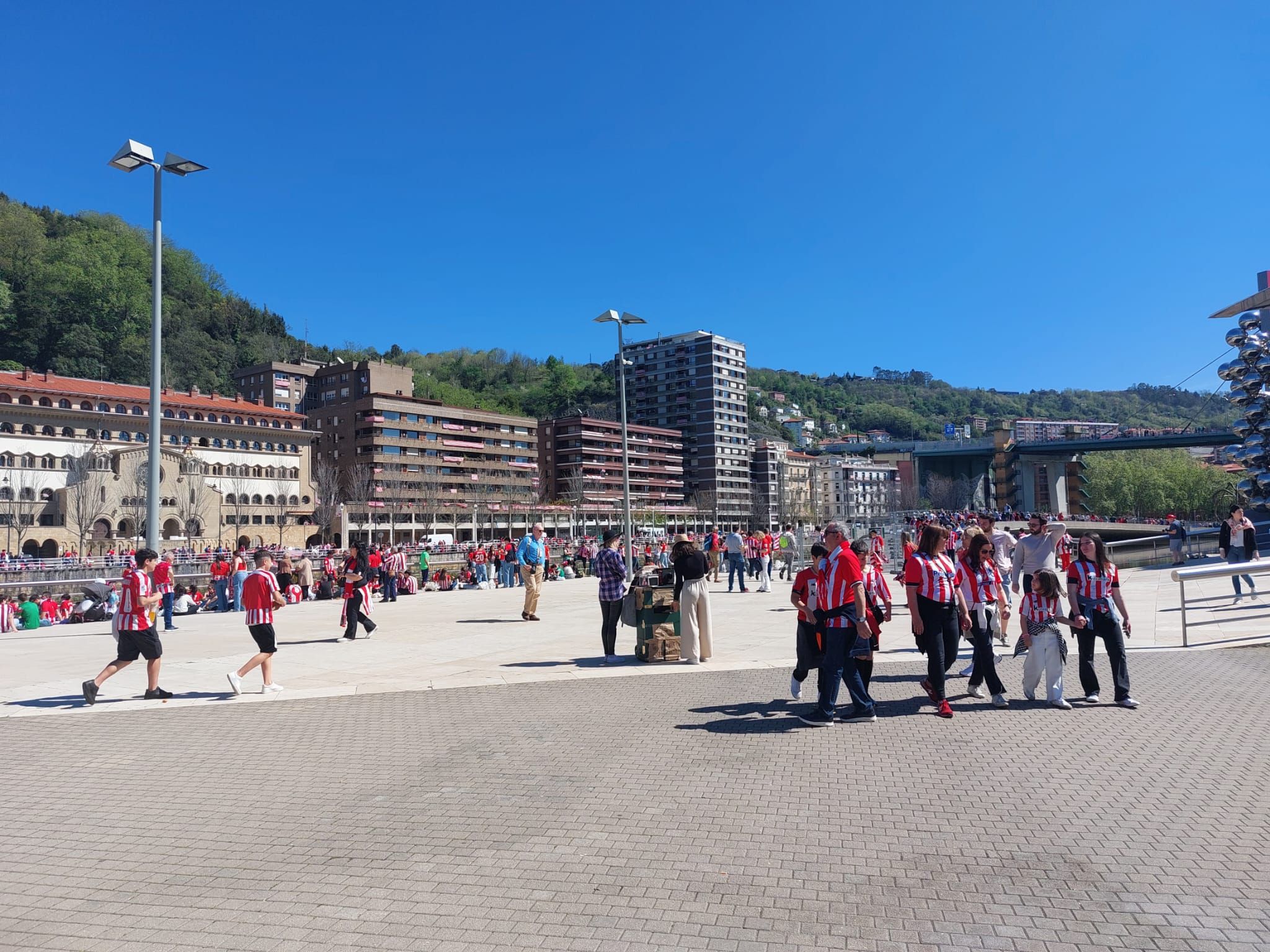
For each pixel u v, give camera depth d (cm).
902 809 562
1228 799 565
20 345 10731
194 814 583
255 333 15700
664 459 14912
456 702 959
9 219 12425
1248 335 2703
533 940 385
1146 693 920
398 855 496
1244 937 377
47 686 1086
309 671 1184
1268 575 2178
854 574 795
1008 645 1310
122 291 12075
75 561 4700
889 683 1025
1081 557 869
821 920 402
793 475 16862
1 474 6881
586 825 541
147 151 1753
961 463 19438
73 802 614
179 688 1062
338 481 10838
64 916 423
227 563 2503
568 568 4016
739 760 684
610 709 898
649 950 373
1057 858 473
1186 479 15862
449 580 3469
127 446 7562
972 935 384
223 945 386
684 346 15900
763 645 1375
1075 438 15375
